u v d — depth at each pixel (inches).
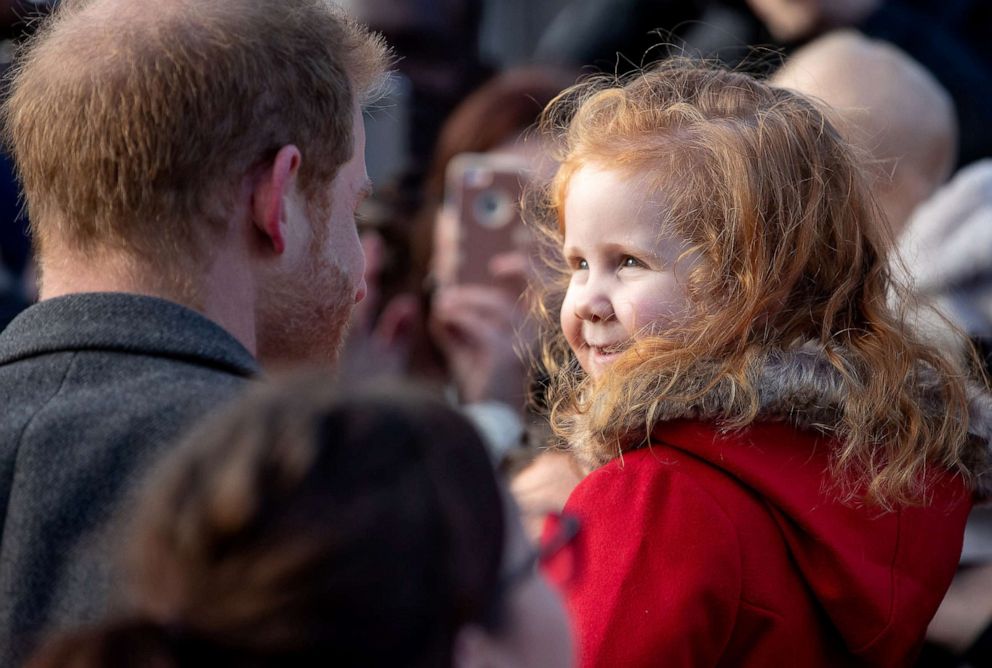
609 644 131.0
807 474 138.2
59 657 70.9
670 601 131.1
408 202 266.2
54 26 129.3
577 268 153.0
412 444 75.7
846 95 244.5
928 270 229.3
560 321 165.8
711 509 134.3
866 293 152.7
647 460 139.3
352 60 133.9
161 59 118.6
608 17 359.9
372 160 332.5
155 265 119.7
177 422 106.9
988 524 183.9
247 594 70.0
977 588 183.6
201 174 119.6
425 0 337.1
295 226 126.2
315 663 70.0
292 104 123.8
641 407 137.9
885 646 139.6
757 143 146.0
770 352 141.9
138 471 104.6
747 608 134.2
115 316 115.6
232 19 121.9
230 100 119.9
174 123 118.1
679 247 143.5
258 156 122.6
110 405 109.1
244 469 72.7
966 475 149.9
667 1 352.8
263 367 129.4
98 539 102.3
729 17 344.8
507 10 471.8
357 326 251.8
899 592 139.2
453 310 238.8
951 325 167.3
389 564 71.6
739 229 142.4
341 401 76.8
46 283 124.6
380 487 73.3
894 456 140.9
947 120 252.4
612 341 146.4
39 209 123.6
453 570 74.2
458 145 251.4
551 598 86.0
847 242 150.3
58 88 120.3
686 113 149.1
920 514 143.6
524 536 84.0
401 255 253.6
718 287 142.9
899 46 326.6
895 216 245.0
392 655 71.1
